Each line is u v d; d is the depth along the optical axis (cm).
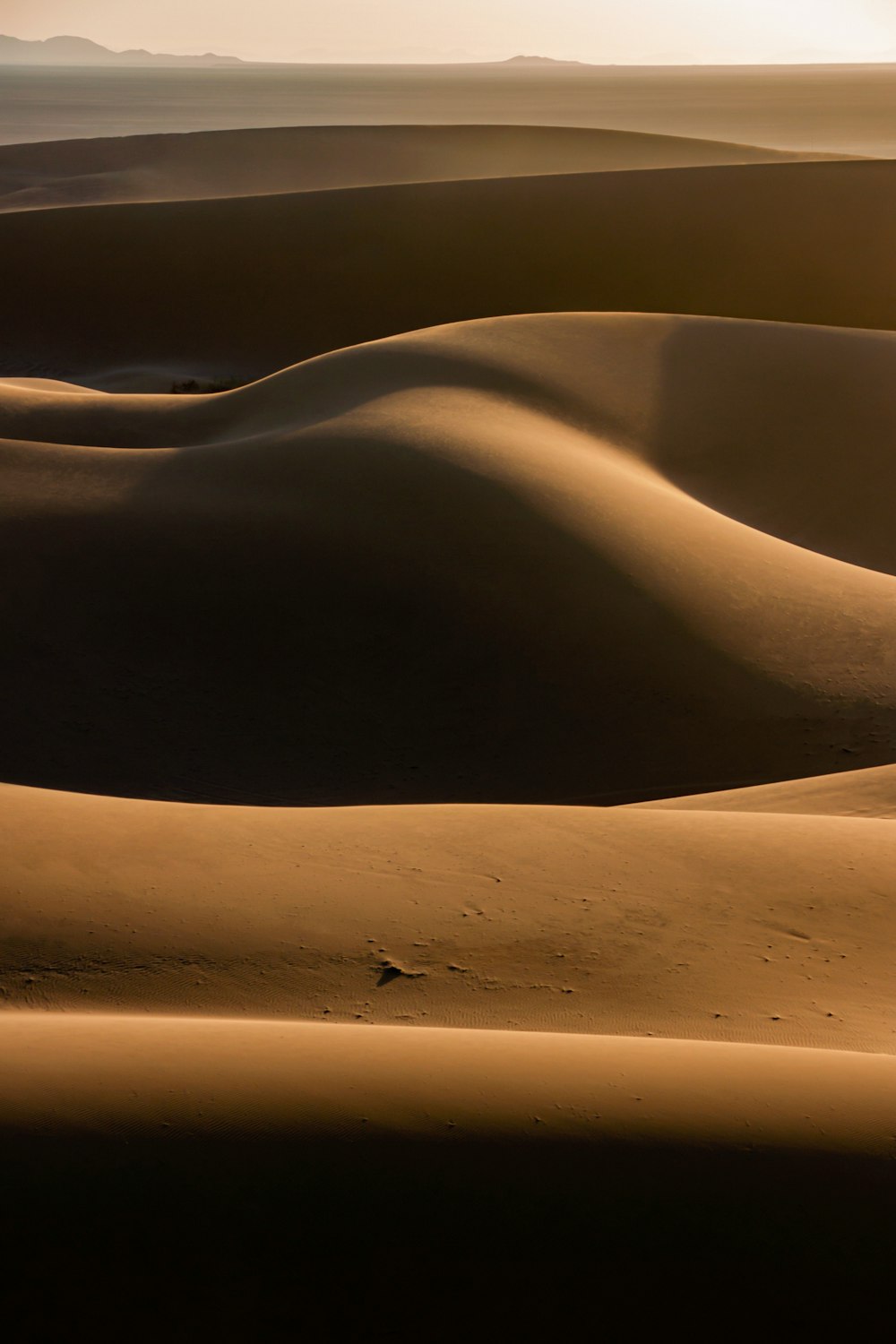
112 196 14562
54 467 2880
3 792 1151
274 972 805
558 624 2341
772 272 8844
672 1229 423
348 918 891
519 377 3684
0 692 2148
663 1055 548
